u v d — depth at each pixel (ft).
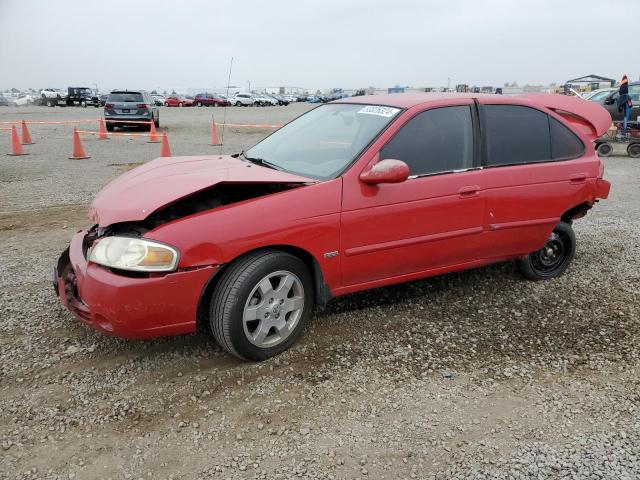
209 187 10.66
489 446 8.91
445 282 15.76
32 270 16.44
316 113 15.31
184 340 12.21
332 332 12.67
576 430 9.36
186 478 8.14
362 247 11.94
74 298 11.19
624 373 11.18
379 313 13.70
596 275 16.55
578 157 15.31
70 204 25.64
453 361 11.53
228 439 9.00
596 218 23.93
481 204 13.41
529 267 15.61
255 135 63.72
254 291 10.77
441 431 9.29
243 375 10.87
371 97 14.71
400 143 12.43
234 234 10.38
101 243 10.32
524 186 14.05
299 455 8.64
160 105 180.45
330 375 10.91
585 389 10.59
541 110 14.89
